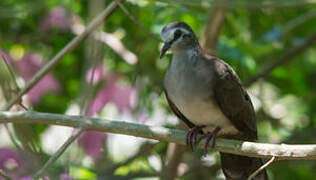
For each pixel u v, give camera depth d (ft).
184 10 40.45
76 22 41.47
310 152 26.78
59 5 40.75
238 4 31.91
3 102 32.27
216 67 31.37
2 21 42.01
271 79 45.01
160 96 42.50
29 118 27.53
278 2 33.50
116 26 42.14
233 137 33.45
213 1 32.63
